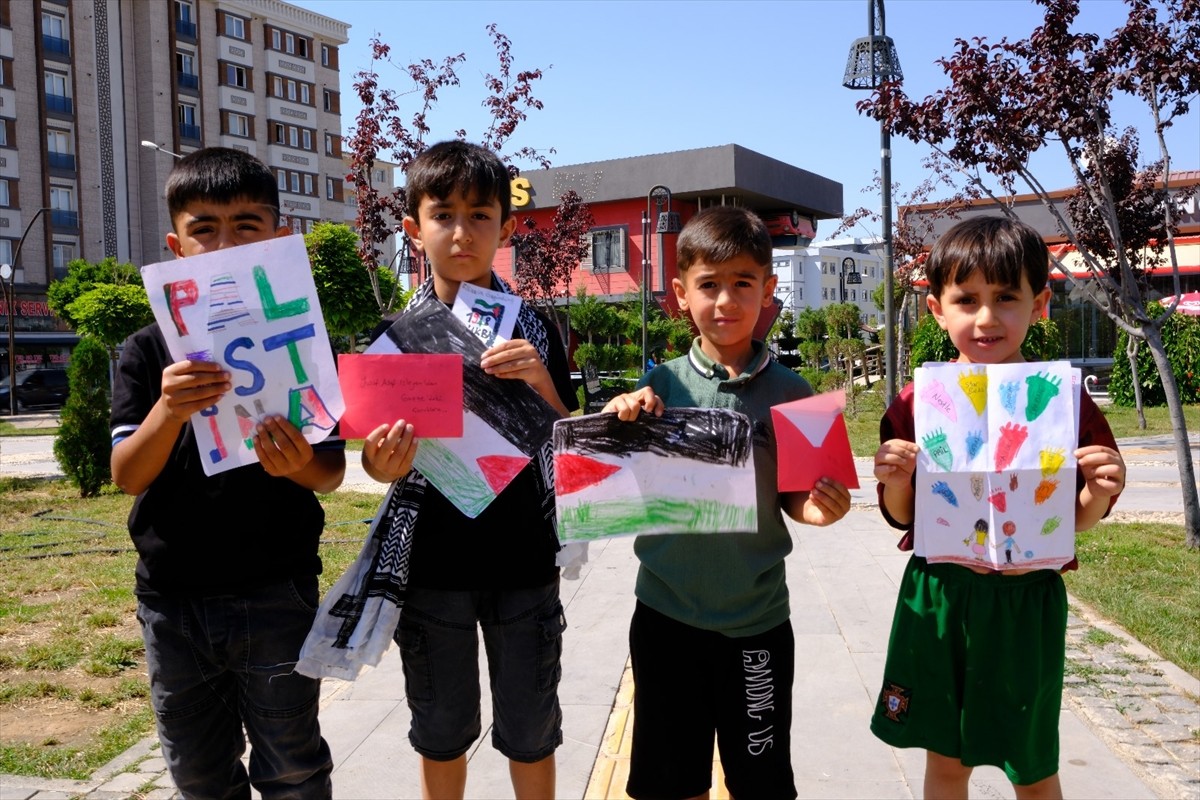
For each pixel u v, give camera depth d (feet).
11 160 124.26
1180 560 18.98
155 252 139.54
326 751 7.48
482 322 7.38
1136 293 21.72
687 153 103.65
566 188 108.88
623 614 15.92
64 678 13.66
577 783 9.66
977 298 7.23
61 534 25.48
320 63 162.71
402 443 6.53
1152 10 19.40
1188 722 10.89
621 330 84.48
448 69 38.29
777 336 100.07
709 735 7.50
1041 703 7.06
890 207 42.65
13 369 91.76
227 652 7.00
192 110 143.95
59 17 129.49
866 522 23.97
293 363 6.48
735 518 6.86
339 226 56.49
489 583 7.40
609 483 6.90
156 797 9.59
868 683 12.37
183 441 6.98
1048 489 6.91
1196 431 43.39
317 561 7.45
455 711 7.60
